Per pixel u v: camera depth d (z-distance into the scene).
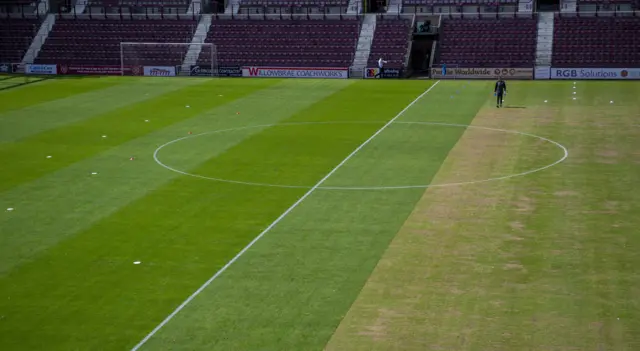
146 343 21.78
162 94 65.75
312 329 22.53
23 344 21.73
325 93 66.25
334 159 42.09
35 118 54.44
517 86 70.12
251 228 31.12
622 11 85.31
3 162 41.81
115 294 24.95
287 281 25.91
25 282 25.92
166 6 94.25
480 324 22.75
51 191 36.38
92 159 42.41
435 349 21.33
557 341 21.67
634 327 22.39
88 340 21.95
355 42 85.56
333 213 32.91
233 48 86.75
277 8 92.88
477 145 45.16
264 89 69.00
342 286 25.47
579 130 49.12
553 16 85.50
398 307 23.89
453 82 73.69
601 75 75.38
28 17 93.56
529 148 44.25
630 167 39.81
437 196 35.12
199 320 23.16
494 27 85.31
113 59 86.81
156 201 34.72
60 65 83.69
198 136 48.09
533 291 24.91
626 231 30.25
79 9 95.56
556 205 33.62
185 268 27.05
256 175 38.97
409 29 86.06
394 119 53.34
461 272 26.47
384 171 39.53
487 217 32.12
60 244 29.41
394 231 30.59
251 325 22.81
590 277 25.92
